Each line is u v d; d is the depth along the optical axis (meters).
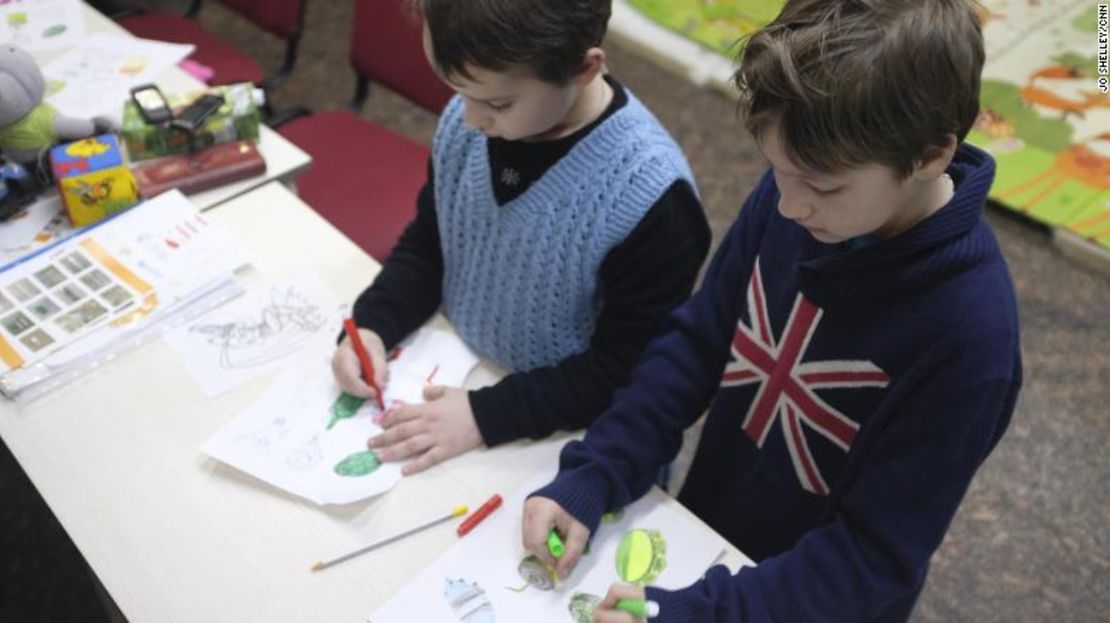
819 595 0.80
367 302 1.12
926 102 0.63
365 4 1.88
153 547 0.88
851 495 0.81
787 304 0.88
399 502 0.93
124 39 1.66
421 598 0.84
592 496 0.88
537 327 1.08
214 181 1.32
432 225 1.19
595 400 1.02
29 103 1.25
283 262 1.21
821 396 0.87
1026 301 2.24
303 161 1.40
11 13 1.71
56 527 1.73
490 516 0.91
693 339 0.99
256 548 0.88
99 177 1.22
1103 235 2.30
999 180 2.44
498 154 1.01
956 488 0.76
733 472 1.05
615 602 0.80
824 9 0.66
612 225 0.97
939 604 1.69
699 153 2.66
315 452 0.97
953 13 0.65
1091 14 2.92
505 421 0.98
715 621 0.80
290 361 1.07
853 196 0.68
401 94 1.92
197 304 1.13
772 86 0.65
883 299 0.78
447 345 1.13
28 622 1.59
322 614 0.83
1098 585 1.73
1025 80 2.70
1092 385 2.07
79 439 0.98
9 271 1.15
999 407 0.73
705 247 1.04
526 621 0.82
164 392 1.03
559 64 0.85
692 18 3.04
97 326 1.09
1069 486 1.88
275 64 2.96
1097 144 2.52
